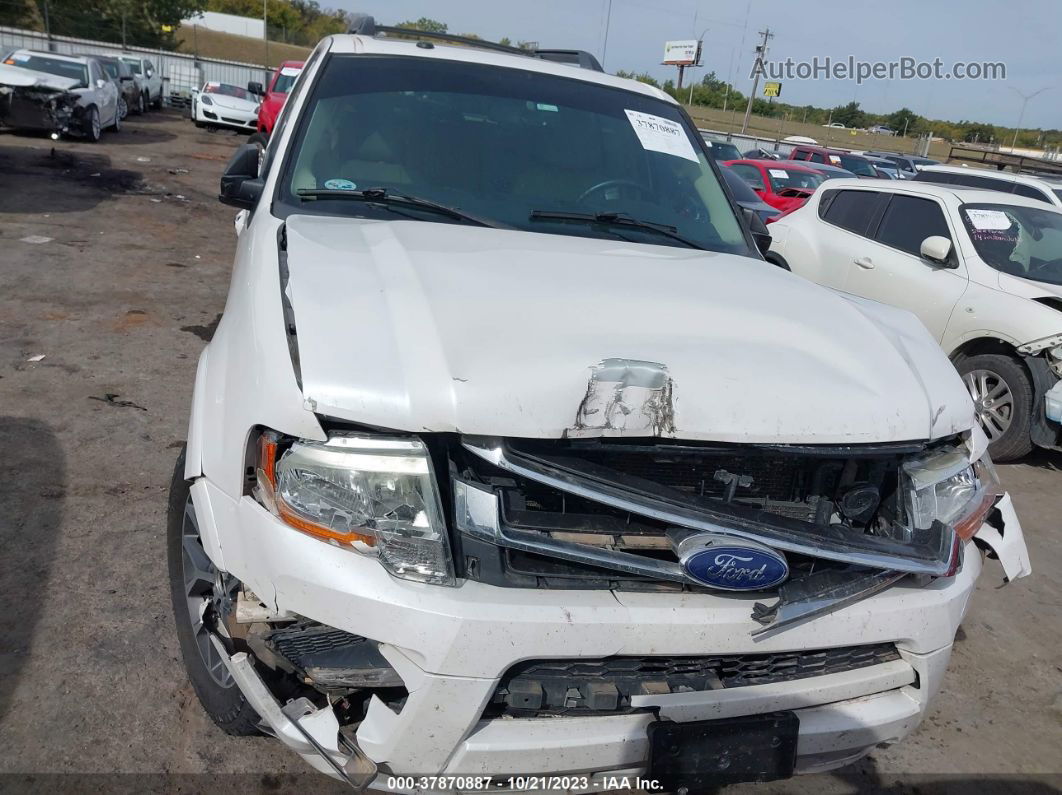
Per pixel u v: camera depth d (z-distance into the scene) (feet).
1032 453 20.44
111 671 9.03
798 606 6.40
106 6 120.57
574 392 6.17
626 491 6.23
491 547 6.08
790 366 6.97
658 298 7.72
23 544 11.02
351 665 6.26
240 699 7.79
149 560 11.03
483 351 6.35
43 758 7.85
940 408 7.34
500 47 13.26
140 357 18.08
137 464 13.55
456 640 5.78
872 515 7.27
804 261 25.34
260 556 6.29
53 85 47.03
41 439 13.93
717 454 6.59
